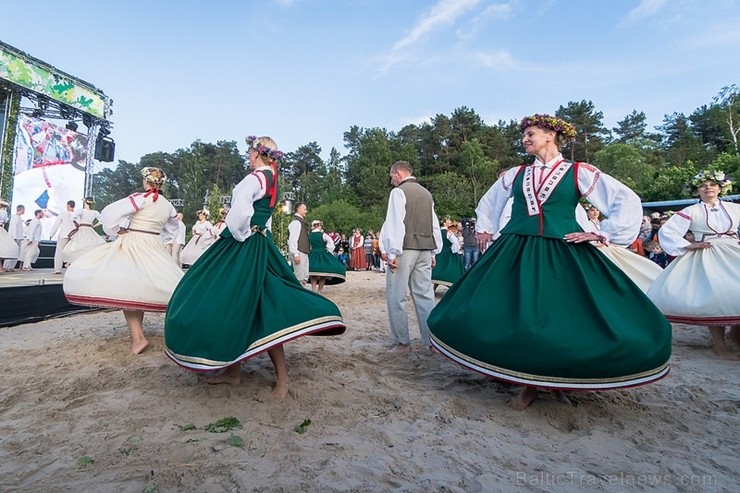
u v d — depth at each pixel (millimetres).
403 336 4152
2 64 15312
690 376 3578
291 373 3307
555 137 3113
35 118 17094
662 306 4438
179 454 2047
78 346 4145
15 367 3494
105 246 4090
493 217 3387
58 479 1849
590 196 2877
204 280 2789
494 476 1923
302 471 1918
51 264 16078
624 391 3109
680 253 4512
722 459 2150
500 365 2545
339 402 2768
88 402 2717
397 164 4438
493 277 2795
